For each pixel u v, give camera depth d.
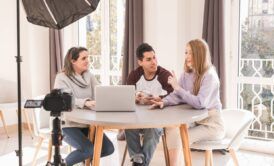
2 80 5.02
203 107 2.72
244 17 4.25
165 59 4.42
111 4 5.20
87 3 2.00
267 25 4.12
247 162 3.78
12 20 5.31
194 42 2.88
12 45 5.34
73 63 3.15
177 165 2.88
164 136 2.95
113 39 5.25
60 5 1.99
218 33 4.05
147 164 2.89
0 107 4.65
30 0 1.99
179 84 3.04
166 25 4.37
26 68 5.46
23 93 5.52
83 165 3.10
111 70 5.32
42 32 5.50
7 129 5.27
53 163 2.02
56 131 1.98
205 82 2.77
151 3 4.63
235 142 2.77
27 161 3.93
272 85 4.15
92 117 2.40
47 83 5.60
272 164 3.71
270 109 4.20
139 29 4.62
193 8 4.38
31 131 5.11
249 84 4.29
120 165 3.68
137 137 2.99
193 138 2.81
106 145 3.00
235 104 4.35
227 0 4.23
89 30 5.47
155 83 3.27
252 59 4.25
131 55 4.66
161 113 2.54
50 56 5.41
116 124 2.26
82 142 2.85
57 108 1.94
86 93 3.16
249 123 2.79
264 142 4.19
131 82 3.36
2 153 4.24
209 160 2.91
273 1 4.06
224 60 4.07
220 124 2.87
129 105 2.59
